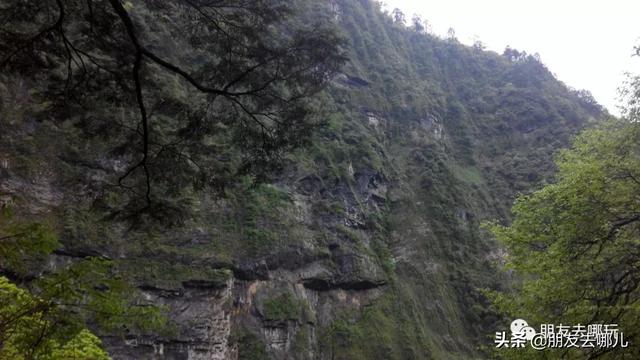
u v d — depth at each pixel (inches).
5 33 294.7
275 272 1446.9
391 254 1973.4
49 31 299.1
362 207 1962.4
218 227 1401.3
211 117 372.2
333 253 1675.7
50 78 327.3
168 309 306.8
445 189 2346.2
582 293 518.9
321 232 1679.4
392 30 3474.4
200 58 1120.2
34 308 226.7
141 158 363.9
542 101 3225.9
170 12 374.9
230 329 1261.1
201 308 1203.9
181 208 373.1
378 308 1668.3
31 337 227.6
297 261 1520.7
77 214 1106.7
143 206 354.3
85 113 359.9
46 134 1143.0
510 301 600.7
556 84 3528.5
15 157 1067.3
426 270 1957.4
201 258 1279.5
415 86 2987.2
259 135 375.9
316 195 1775.3
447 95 3287.4
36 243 228.5
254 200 1531.7
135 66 296.2
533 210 616.7
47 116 349.4
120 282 253.9
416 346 1610.5
